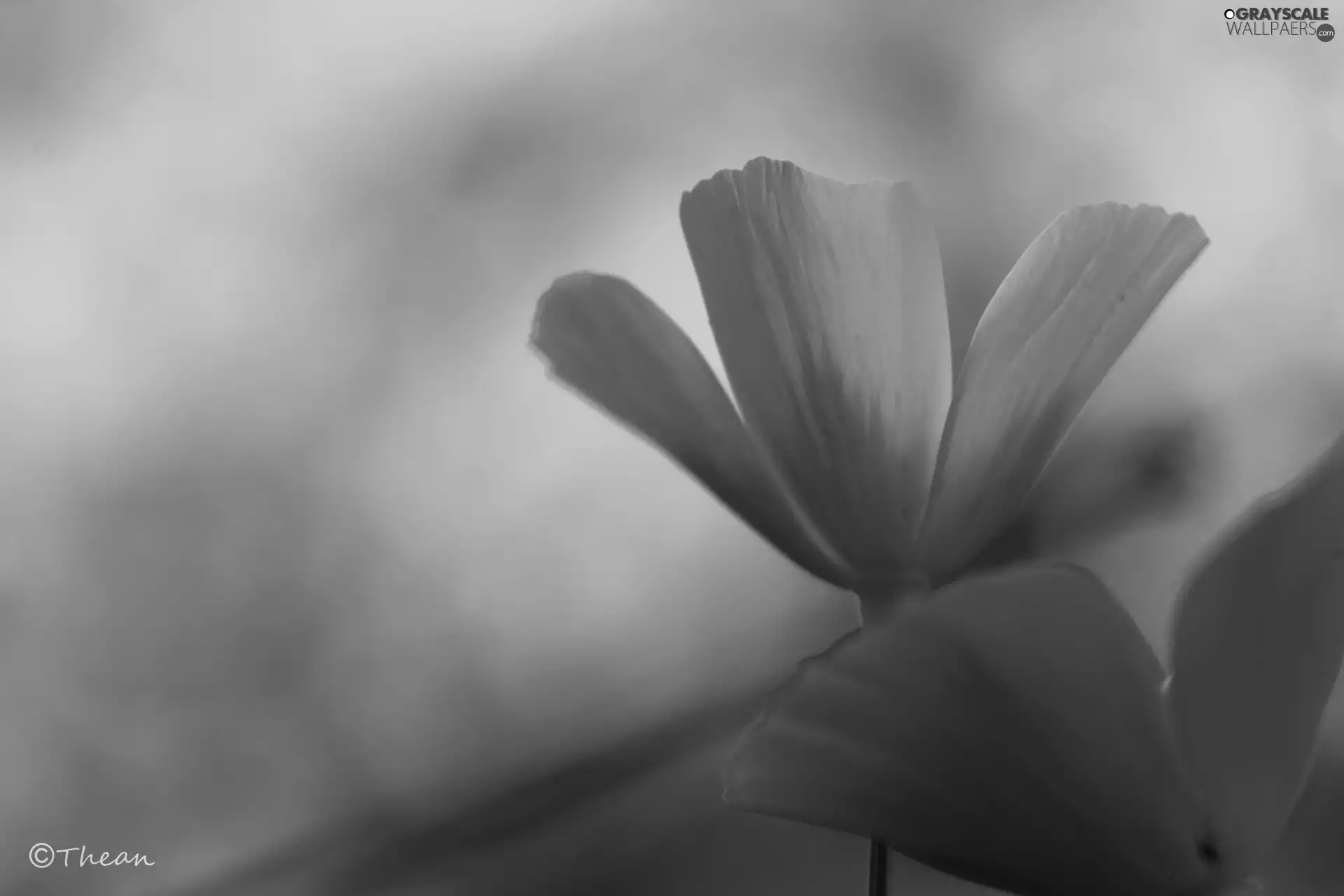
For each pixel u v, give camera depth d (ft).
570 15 2.50
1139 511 1.71
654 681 2.06
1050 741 0.78
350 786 2.06
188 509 2.31
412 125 2.50
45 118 2.52
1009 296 0.87
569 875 1.77
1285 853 1.43
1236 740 0.79
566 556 2.18
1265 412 1.84
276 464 2.33
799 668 0.78
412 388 2.36
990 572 0.78
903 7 2.41
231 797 2.11
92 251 2.44
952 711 0.78
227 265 2.44
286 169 2.50
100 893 2.05
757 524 0.86
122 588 2.26
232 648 2.22
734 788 0.79
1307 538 0.79
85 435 2.34
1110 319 0.87
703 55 2.45
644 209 2.38
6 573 2.25
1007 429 0.87
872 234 0.87
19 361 2.37
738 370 0.86
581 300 0.86
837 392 0.86
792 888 1.75
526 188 2.43
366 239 2.45
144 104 2.53
